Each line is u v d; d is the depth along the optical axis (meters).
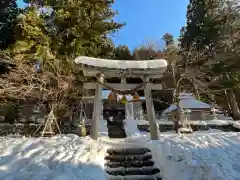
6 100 15.02
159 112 22.19
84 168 5.66
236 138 7.99
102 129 15.38
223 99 21.44
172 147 7.01
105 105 21.53
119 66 9.24
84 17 17.11
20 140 8.16
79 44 16.28
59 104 13.79
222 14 22.61
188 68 17.09
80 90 14.84
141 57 23.34
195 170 5.65
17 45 14.79
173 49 21.03
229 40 20.52
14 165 5.73
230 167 5.68
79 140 7.98
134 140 8.96
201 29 22.52
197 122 15.57
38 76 13.95
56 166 5.70
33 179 4.97
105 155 6.99
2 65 15.91
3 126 14.69
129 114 19.09
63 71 14.43
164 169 6.32
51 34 16.61
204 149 6.81
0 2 19.27
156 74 9.60
